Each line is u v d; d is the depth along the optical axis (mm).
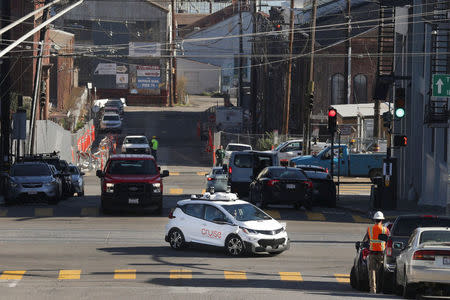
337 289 51000
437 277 41656
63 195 114375
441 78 73438
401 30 124500
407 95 125250
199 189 134625
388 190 102312
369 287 50750
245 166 117188
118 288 48250
